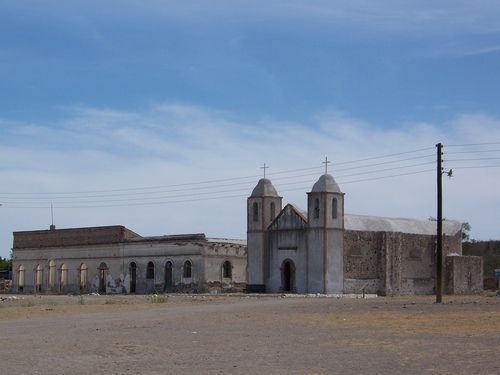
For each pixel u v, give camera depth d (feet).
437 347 66.08
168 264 263.90
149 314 119.14
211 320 102.78
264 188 238.89
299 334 80.18
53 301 179.22
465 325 90.17
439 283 157.28
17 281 317.83
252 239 239.30
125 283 276.82
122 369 54.29
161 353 63.52
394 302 159.63
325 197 222.48
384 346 67.46
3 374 51.80
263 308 134.31
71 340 74.59
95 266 288.51
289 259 230.07
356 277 227.20
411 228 250.98
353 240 228.02
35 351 65.10
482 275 261.03
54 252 304.50
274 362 57.52
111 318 109.50
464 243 327.26
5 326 96.02
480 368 53.11
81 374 51.93
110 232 283.79
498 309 125.18
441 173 157.58
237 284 264.52
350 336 77.30
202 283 252.42
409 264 242.37
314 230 223.71
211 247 255.70
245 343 71.05
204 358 60.08
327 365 55.67
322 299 183.52
